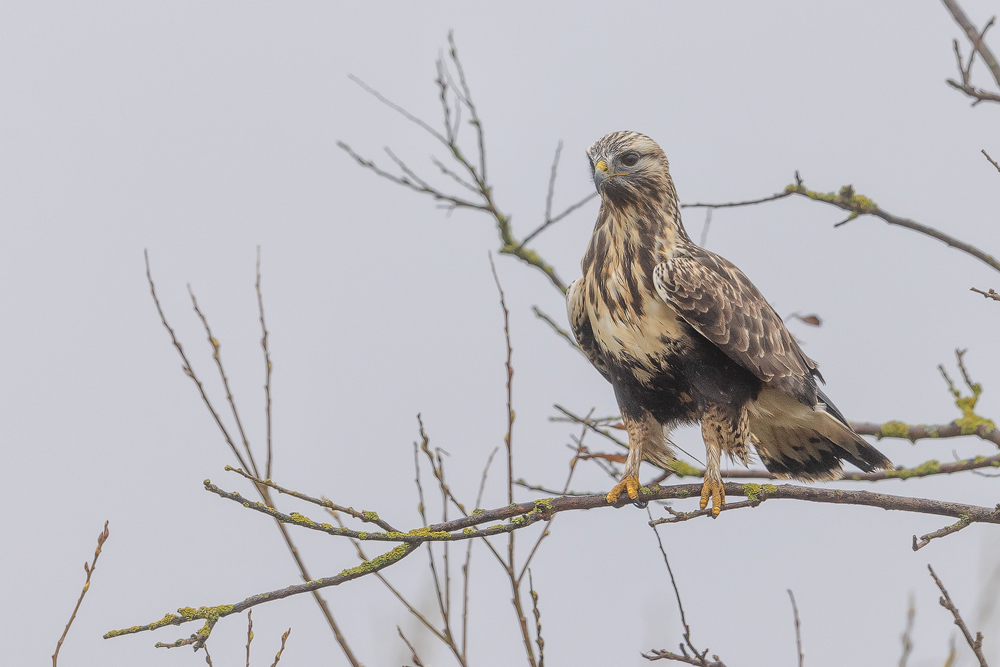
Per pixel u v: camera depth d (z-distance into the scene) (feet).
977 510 30.22
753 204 38.17
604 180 37.70
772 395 38.52
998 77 29.86
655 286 36.99
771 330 37.96
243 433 35.76
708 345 37.35
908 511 31.07
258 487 34.71
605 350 39.01
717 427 37.17
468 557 33.88
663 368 37.96
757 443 40.55
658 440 39.11
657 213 38.32
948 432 40.70
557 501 31.24
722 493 34.91
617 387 39.29
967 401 41.09
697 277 36.86
